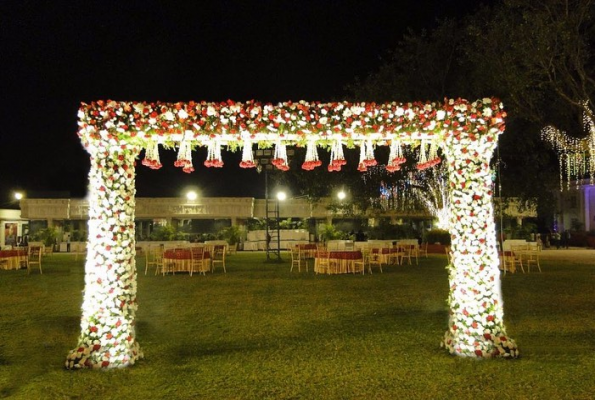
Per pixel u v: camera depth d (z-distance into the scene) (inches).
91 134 239.9
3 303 422.6
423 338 288.2
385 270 668.1
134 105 246.8
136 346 253.4
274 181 1063.0
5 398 202.2
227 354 259.4
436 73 892.6
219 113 252.8
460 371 229.0
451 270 264.4
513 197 976.9
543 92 652.1
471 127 251.3
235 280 567.5
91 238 245.9
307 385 212.5
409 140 270.1
